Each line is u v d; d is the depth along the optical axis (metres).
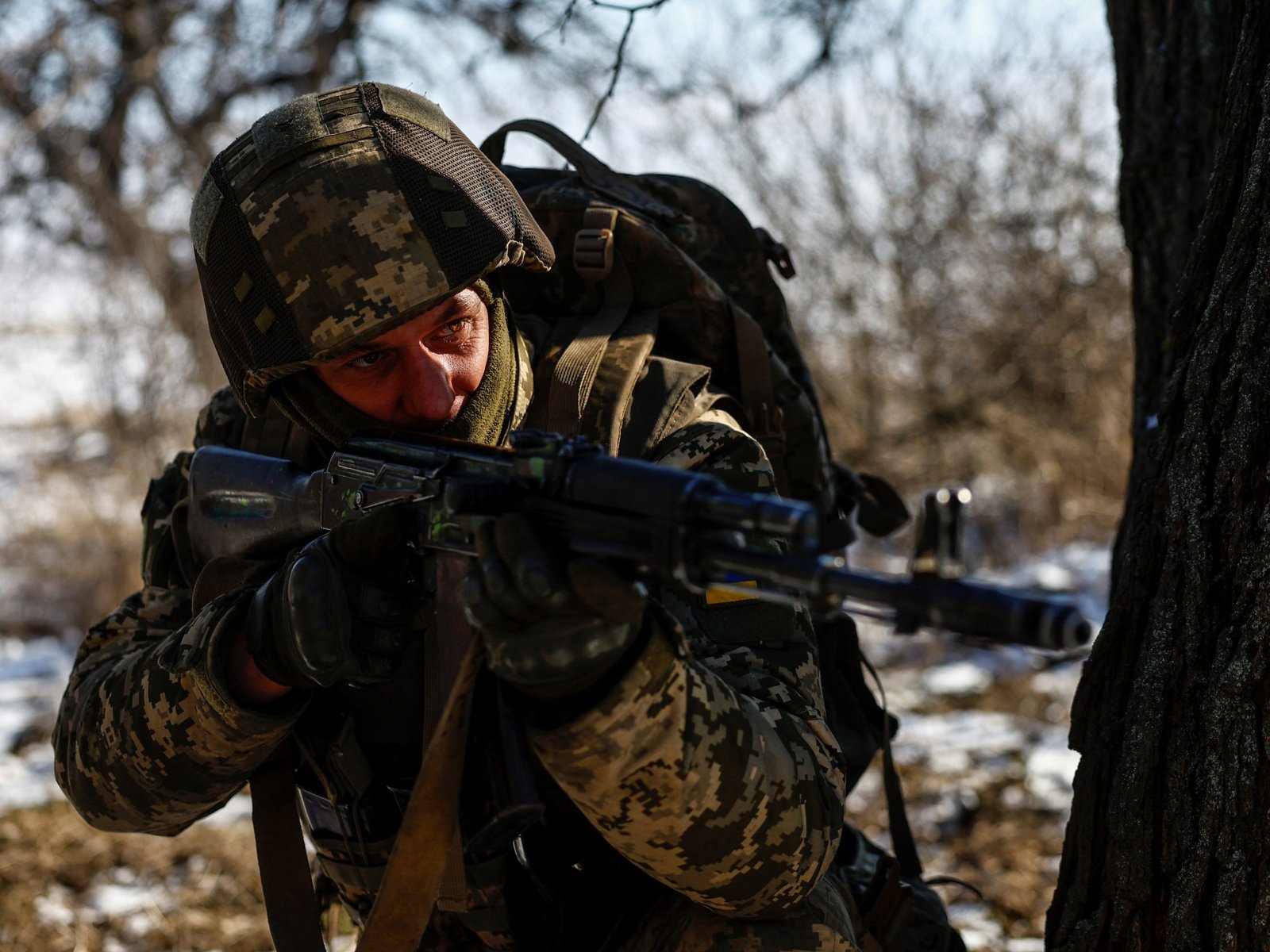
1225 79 1.67
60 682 5.87
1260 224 1.48
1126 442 7.87
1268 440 1.45
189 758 1.58
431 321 1.54
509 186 1.68
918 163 7.90
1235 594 1.46
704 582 1.21
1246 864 1.44
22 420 9.13
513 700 1.37
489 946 1.63
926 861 3.44
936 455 8.21
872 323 8.06
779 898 1.43
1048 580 6.61
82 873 3.52
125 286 7.71
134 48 8.95
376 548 1.44
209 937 3.15
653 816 1.33
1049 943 1.69
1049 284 7.98
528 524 1.25
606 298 1.76
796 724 1.48
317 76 8.46
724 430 1.59
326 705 1.63
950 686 5.17
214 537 1.75
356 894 1.72
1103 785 1.63
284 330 1.55
